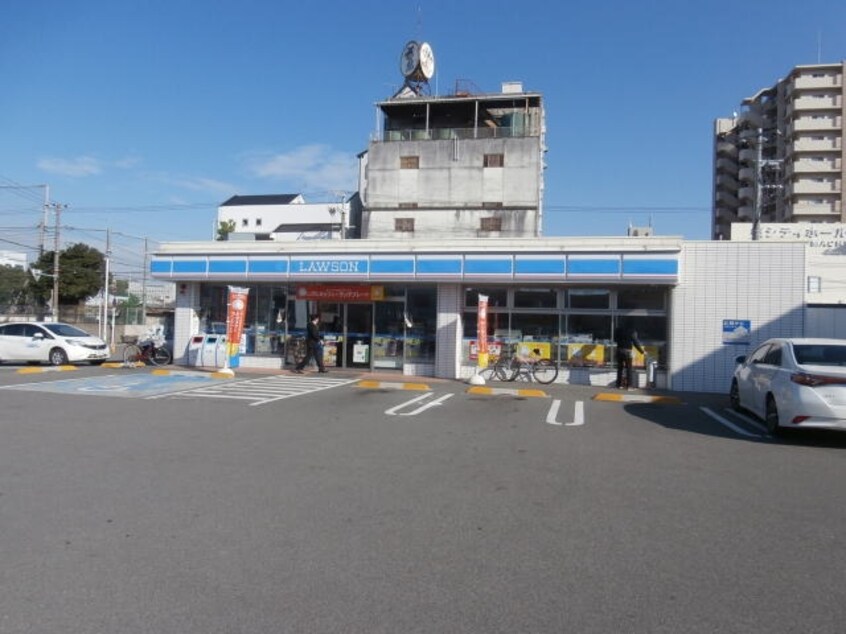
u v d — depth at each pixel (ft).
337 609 12.96
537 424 37.29
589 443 31.48
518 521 18.81
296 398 47.11
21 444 28.84
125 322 175.11
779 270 57.47
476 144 173.47
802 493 22.59
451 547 16.56
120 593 13.56
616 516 19.45
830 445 32.35
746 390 41.22
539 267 60.08
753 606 13.41
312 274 66.39
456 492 21.88
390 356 67.97
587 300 62.39
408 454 27.99
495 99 176.35
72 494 20.89
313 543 16.69
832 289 113.80
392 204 176.76
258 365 71.67
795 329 56.95
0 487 21.66
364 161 202.69
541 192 181.88
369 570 14.97
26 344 74.33
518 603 13.35
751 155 276.82
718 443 32.35
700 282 58.75
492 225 170.81
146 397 46.26
